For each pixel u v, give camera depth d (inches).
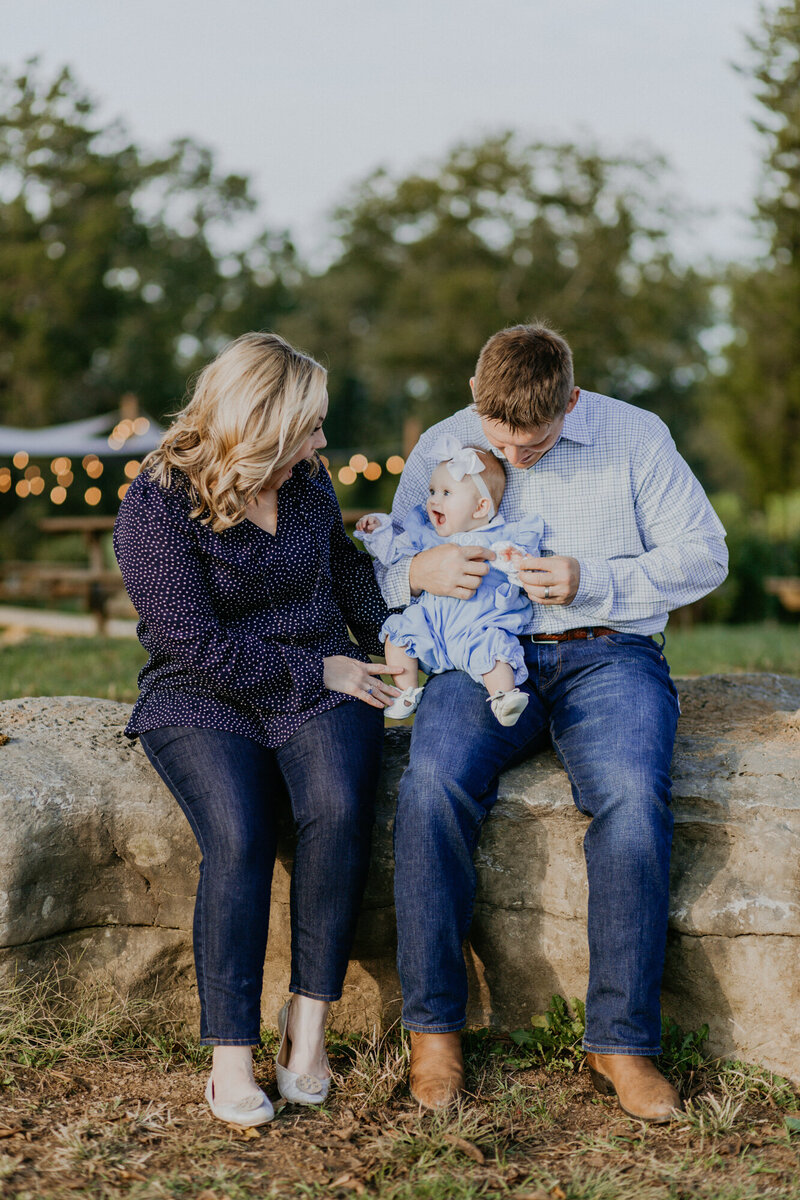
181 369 1434.5
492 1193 81.4
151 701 102.3
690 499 112.1
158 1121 90.8
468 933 107.0
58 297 1250.0
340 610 116.8
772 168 780.0
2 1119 89.0
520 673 106.3
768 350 837.2
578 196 1470.2
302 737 100.0
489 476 113.5
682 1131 89.4
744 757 108.9
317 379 100.2
